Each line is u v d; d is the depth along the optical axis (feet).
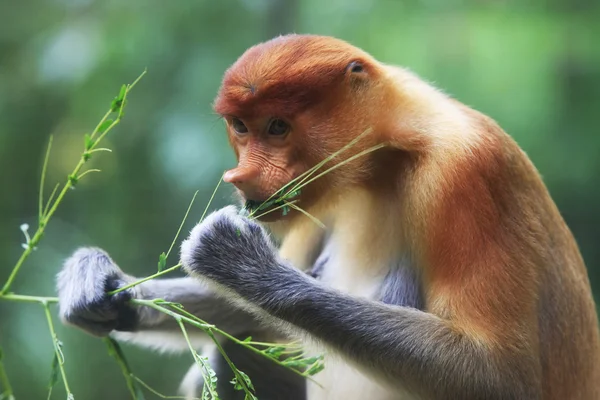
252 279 30.71
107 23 69.00
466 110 33.06
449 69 68.54
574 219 69.31
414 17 70.90
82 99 68.85
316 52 31.65
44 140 71.97
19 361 64.90
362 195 33.55
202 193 62.49
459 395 29.68
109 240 69.31
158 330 36.83
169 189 67.46
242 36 67.62
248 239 31.09
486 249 30.58
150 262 68.28
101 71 67.87
